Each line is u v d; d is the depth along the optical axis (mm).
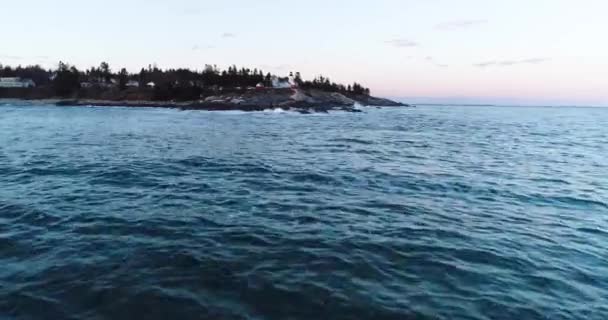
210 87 112750
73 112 65375
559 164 19703
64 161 17391
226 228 8992
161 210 10281
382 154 22578
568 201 12203
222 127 39688
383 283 6453
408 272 6895
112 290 5984
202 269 6797
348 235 8703
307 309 5629
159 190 12547
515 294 6191
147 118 52219
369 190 13312
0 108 77250
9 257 7074
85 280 6273
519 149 26312
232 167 17094
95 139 26859
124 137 28594
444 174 16469
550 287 6453
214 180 14320
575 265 7340
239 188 13133
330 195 12469
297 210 10656
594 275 6922
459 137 35406
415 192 13141
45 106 89062
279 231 8883
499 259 7543
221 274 6625
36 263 6852
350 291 6148
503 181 15172
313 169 16984
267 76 121625
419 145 28031
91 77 126062
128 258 7152
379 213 10547
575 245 8383
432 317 5488
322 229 9094
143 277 6438
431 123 57906
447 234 8930
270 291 6098
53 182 13211
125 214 9805
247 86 114250
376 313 5555
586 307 5859
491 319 5480
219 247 7812
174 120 49031
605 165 19531
